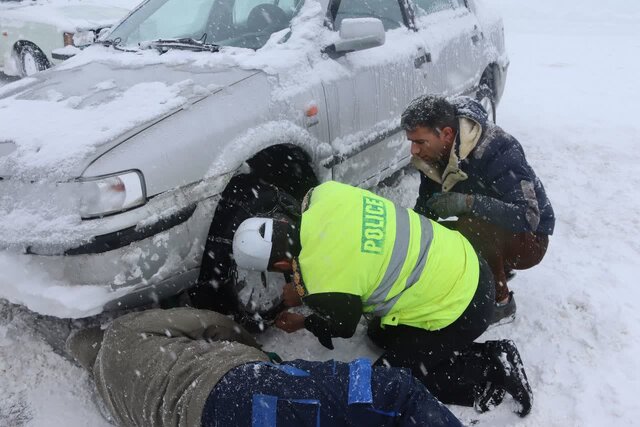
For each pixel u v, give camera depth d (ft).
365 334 9.82
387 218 7.53
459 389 8.11
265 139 9.16
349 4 11.77
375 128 11.76
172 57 10.28
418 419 5.74
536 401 8.27
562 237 12.84
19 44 24.45
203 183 8.36
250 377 5.90
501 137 8.71
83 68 10.64
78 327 9.19
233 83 9.26
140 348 6.94
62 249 7.48
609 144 18.39
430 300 7.74
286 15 11.35
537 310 10.21
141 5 13.09
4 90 10.36
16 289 7.64
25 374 8.72
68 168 7.52
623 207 14.06
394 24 13.10
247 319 9.29
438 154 8.86
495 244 9.18
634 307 10.20
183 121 8.43
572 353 9.15
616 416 7.97
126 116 8.31
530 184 8.61
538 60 31.01
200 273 8.84
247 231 7.60
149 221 7.78
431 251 7.66
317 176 10.48
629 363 8.90
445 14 15.26
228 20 11.93
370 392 5.68
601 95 24.39
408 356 8.07
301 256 7.31
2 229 7.80
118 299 7.77
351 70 11.02
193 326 7.68
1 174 7.89
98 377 7.52
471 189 9.12
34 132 8.30
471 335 8.01
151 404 6.32
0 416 8.02
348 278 7.25
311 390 5.69
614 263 11.67
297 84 9.93
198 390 5.98
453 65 14.62
